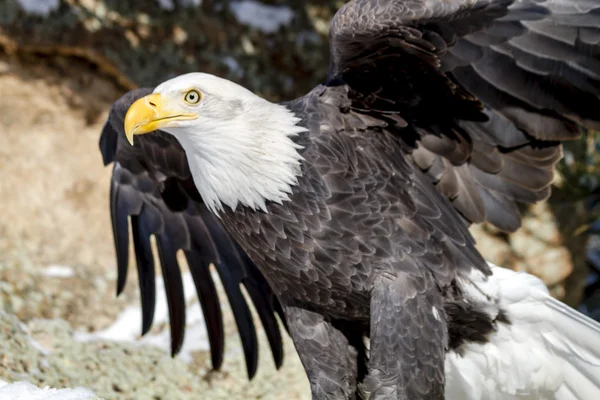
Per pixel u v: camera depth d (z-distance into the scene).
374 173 9.09
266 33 17.19
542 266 16.77
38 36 16.08
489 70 9.29
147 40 16.59
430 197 9.44
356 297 9.12
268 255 9.18
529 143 9.76
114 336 13.55
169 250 11.30
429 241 9.16
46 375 11.34
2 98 16.00
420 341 8.76
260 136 8.84
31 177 15.59
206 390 12.54
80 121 16.28
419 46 8.72
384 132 9.35
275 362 11.38
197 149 8.95
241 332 11.47
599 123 9.34
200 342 13.51
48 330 12.67
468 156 9.77
